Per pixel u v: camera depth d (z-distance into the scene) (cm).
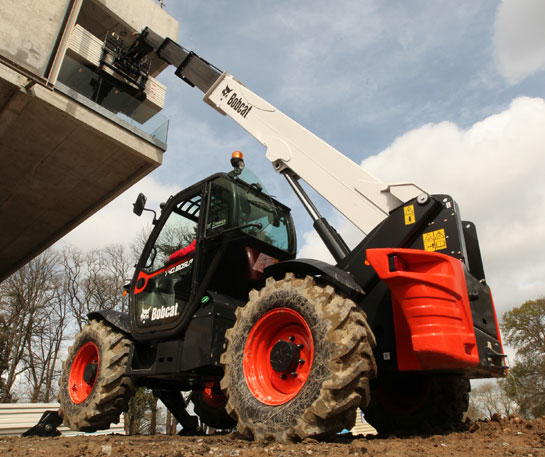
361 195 328
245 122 450
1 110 894
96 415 393
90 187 1162
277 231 412
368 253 244
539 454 170
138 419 1659
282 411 229
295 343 259
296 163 380
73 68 982
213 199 375
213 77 524
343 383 211
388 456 175
